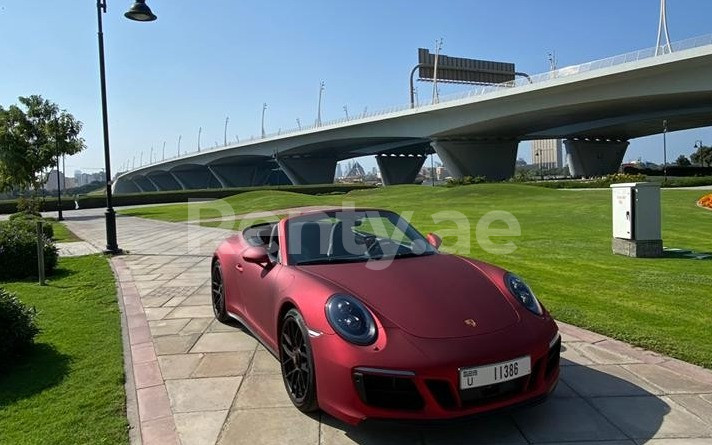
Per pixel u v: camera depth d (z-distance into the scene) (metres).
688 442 2.89
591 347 4.39
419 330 2.92
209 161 99.38
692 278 6.75
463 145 58.03
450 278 3.49
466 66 67.31
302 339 3.31
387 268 3.66
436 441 2.98
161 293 7.17
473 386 2.79
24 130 32.16
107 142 12.09
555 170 114.62
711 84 31.77
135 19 11.67
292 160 86.31
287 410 3.41
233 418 3.31
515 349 2.90
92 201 54.31
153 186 167.25
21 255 8.58
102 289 7.48
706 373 3.80
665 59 32.31
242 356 4.47
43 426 3.21
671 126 60.19
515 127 53.72
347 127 62.94
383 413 2.80
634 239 8.48
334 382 2.94
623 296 5.95
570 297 5.97
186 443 3.01
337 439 3.03
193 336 5.07
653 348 4.31
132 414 3.40
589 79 36.97
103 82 11.98
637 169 49.41
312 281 3.47
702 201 17.59
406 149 82.25
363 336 2.91
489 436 3.02
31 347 4.70
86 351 4.63
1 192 33.69
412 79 65.06
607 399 3.44
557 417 3.22
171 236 16.09
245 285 4.67
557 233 11.97
